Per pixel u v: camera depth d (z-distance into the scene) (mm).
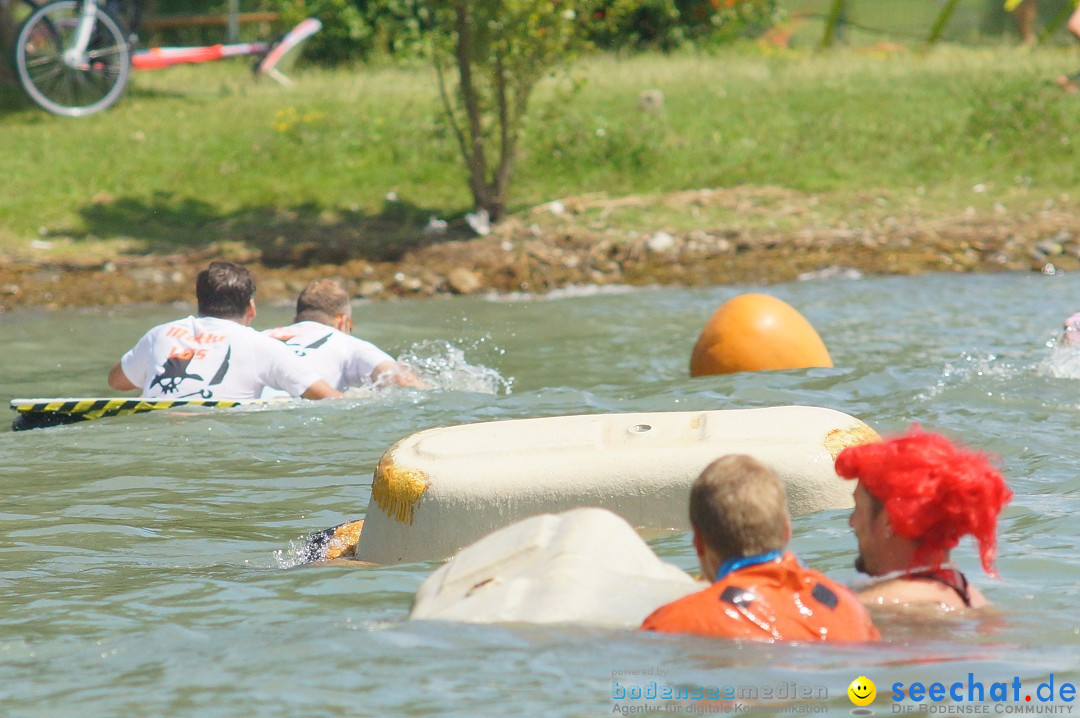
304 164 61500
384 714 10406
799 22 96812
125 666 12133
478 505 16406
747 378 28672
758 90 70250
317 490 21250
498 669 10953
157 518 19688
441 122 58562
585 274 49031
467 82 53562
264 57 78250
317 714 10531
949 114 65562
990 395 26297
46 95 71000
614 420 17766
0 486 21641
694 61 80500
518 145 62125
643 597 11891
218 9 94438
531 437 17328
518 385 30438
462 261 49938
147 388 26922
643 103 66562
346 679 11203
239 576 16125
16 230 53250
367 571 15914
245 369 26812
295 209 57094
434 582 12867
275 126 65188
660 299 44688
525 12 51438
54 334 40250
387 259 50375
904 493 12320
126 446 23922
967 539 15984
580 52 54125
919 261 48594
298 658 11844
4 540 18438
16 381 33062
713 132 64188
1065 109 64938
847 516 16359
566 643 11305
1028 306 39750
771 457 16672
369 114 66750
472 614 11938
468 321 40969
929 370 29266
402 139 63562
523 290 47719
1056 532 16359
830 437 16969
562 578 11945
